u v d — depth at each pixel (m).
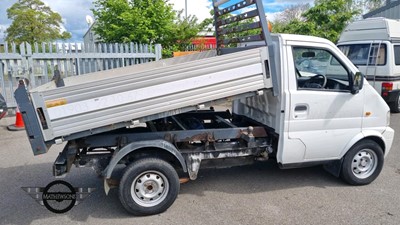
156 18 14.52
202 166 4.10
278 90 3.80
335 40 14.16
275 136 4.01
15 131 7.52
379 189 4.25
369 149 4.31
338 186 4.36
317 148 4.05
